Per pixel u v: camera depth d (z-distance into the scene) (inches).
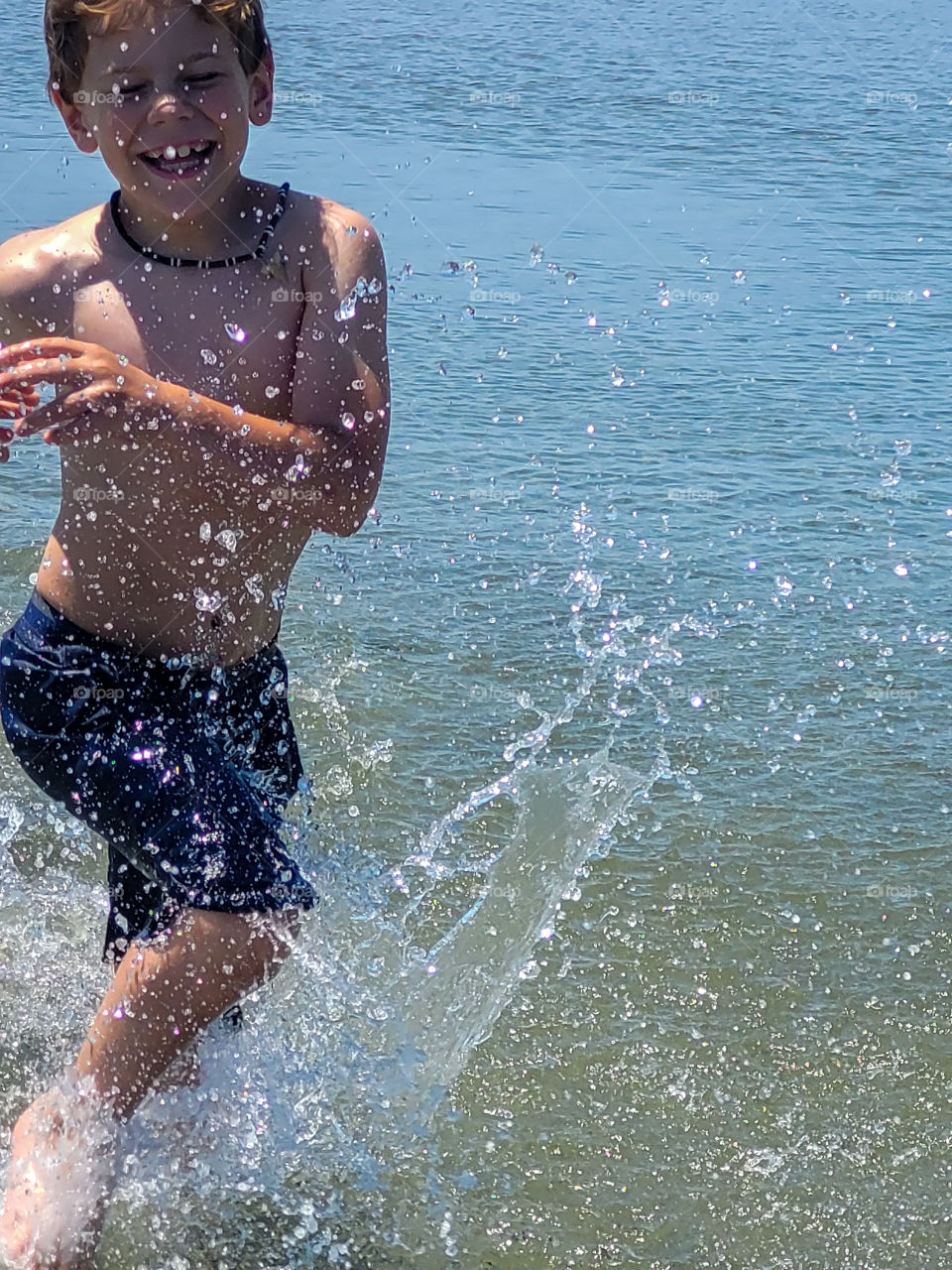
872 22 507.5
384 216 284.5
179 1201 102.9
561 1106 111.1
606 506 198.8
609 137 354.6
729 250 282.5
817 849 138.6
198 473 98.7
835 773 149.3
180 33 96.7
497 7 522.3
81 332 101.0
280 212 101.6
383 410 101.4
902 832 141.0
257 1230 101.1
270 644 109.9
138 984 100.1
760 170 334.0
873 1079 113.4
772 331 253.0
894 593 180.7
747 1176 105.2
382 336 102.7
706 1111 110.6
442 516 196.4
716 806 144.0
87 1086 102.1
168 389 94.6
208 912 98.7
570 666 166.6
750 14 523.5
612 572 183.9
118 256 101.0
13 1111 110.0
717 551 189.0
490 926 127.3
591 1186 104.6
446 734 154.6
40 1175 100.3
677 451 214.1
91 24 96.6
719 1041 117.0
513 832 141.3
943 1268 97.6
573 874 133.2
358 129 347.6
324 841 137.1
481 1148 107.4
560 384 233.6
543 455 212.4
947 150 354.3
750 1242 100.0
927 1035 117.5
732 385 234.5
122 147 97.9
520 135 351.9
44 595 105.5
